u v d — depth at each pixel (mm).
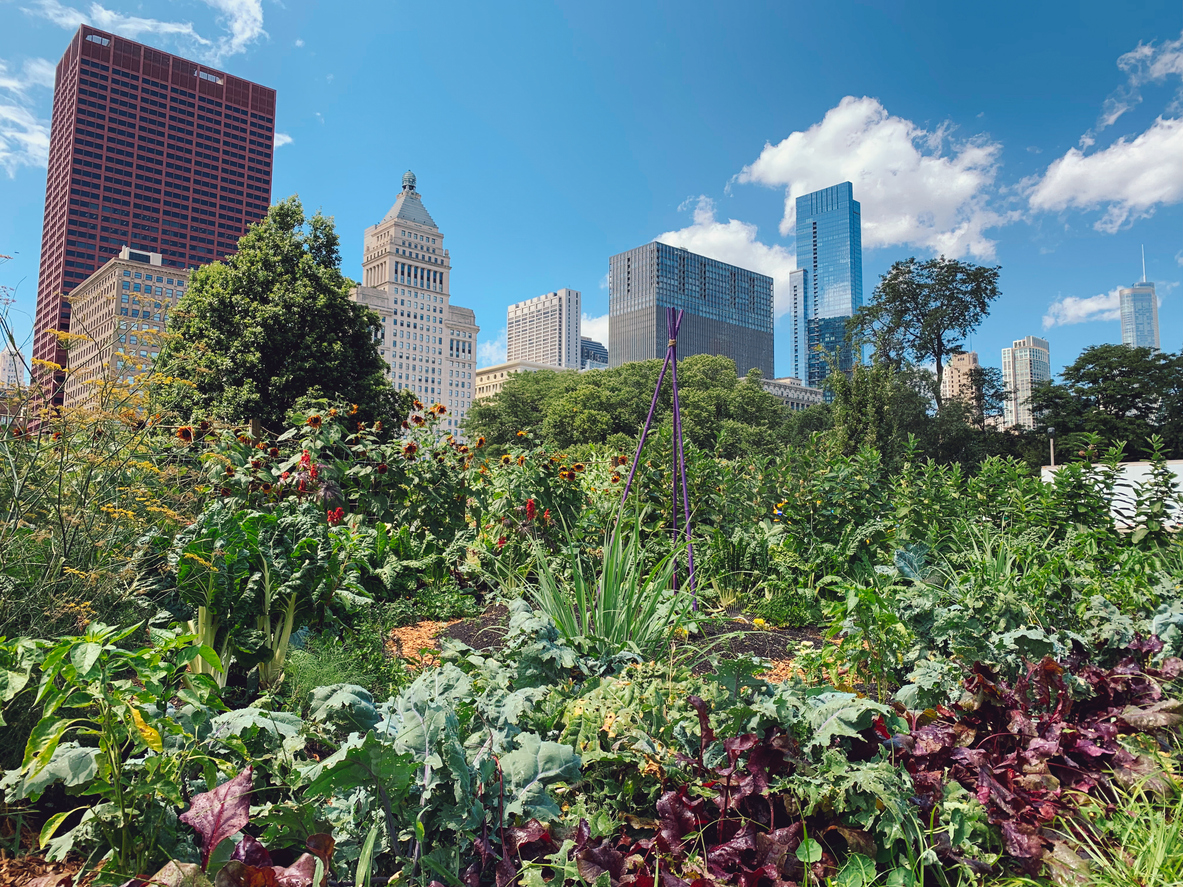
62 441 3113
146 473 3873
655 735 2375
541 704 2643
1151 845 1989
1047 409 42000
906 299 36750
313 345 18250
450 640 3283
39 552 2871
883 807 1935
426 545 6438
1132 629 3295
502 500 6637
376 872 1807
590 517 6828
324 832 1796
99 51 102688
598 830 1967
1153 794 2344
